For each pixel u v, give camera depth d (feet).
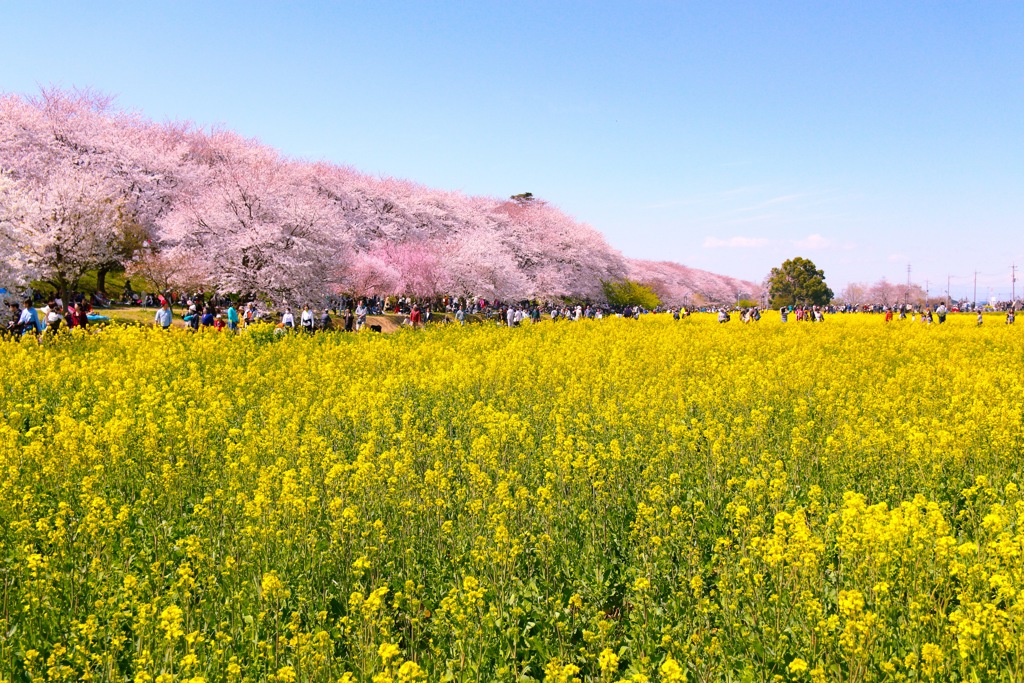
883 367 62.64
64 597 19.06
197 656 16.78
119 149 161.68
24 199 108.37
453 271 199.41
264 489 25.75
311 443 31.30
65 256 128.77
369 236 211.41
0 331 80.33
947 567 19.01
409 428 35.83
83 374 50.08
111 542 21.59
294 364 59.67
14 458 28.43
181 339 76.28
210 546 22.02
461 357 69.00
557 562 22.29
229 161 192.75
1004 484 28.12
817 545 18.81
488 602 19.77
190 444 31.24
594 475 27.94
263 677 16.29
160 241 157.28
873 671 15.79
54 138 156.76
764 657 16.38
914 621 16.56
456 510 26.00
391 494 25.94
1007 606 17.06
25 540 21.33
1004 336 102.99
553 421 39.50
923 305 528.63
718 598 19.85
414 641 17.98
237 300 143.84
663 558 21.42
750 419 39.06
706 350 80.07
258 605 18.93
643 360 64.44
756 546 20.06
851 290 608.60
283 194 141.90
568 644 17.80
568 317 195.11
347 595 19.95
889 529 18.81
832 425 37.96
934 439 30.96
